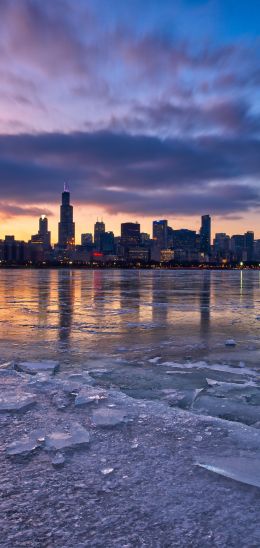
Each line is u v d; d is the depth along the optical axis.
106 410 5.23
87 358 10.59
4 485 3.34
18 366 9.18
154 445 4.15
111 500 3.11
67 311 22.11
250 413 6.26
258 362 10.22
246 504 3.08
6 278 80.38
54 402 5.61
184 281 69.31
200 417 5.05
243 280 76.44
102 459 3.81
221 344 12.69
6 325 16.78
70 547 2.59
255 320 18.53
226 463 3.72
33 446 4.08
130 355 10.98
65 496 3.17
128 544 2.62
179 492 3.23
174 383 8.12
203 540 2.66
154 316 19.95
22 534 2.71
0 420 4.86
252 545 2.61
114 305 25.64
